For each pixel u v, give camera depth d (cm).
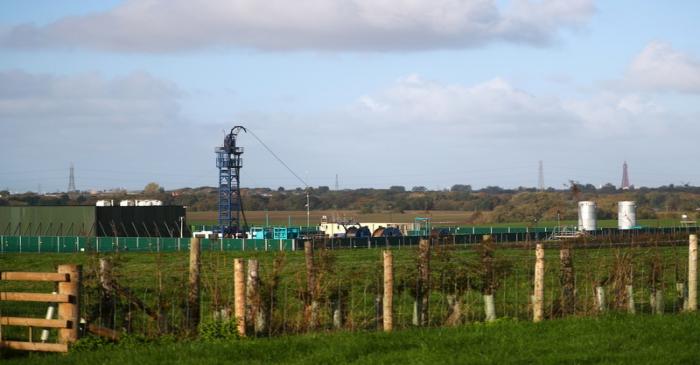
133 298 2930
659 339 2798
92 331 2770
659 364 2406
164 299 3117
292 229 13675
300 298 3219
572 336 2845
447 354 2522
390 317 3041
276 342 2664
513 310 3678
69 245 10500
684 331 2930
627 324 3066
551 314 3403
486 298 3394
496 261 3525
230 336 2791
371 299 3775
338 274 3709
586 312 3434
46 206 13038
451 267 3519
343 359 2467
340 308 3178
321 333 2905
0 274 2675
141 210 13338
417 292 3344
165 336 2794
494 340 2767
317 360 2453
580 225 13388
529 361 2445
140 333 2853
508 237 11456
